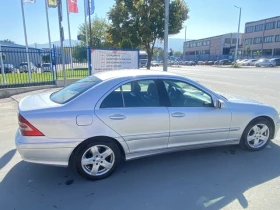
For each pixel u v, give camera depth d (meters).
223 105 3.72
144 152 3.42
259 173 3.44
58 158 3.01
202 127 3.64
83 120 3.00
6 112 7.15
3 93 9.67
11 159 3.88
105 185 3.13
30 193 2.95
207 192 2.96
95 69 11.27
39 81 11.32
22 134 2.93
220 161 3.81
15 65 13.41
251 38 68.94
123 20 13.48
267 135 4.22
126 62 11.63
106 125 3.11
